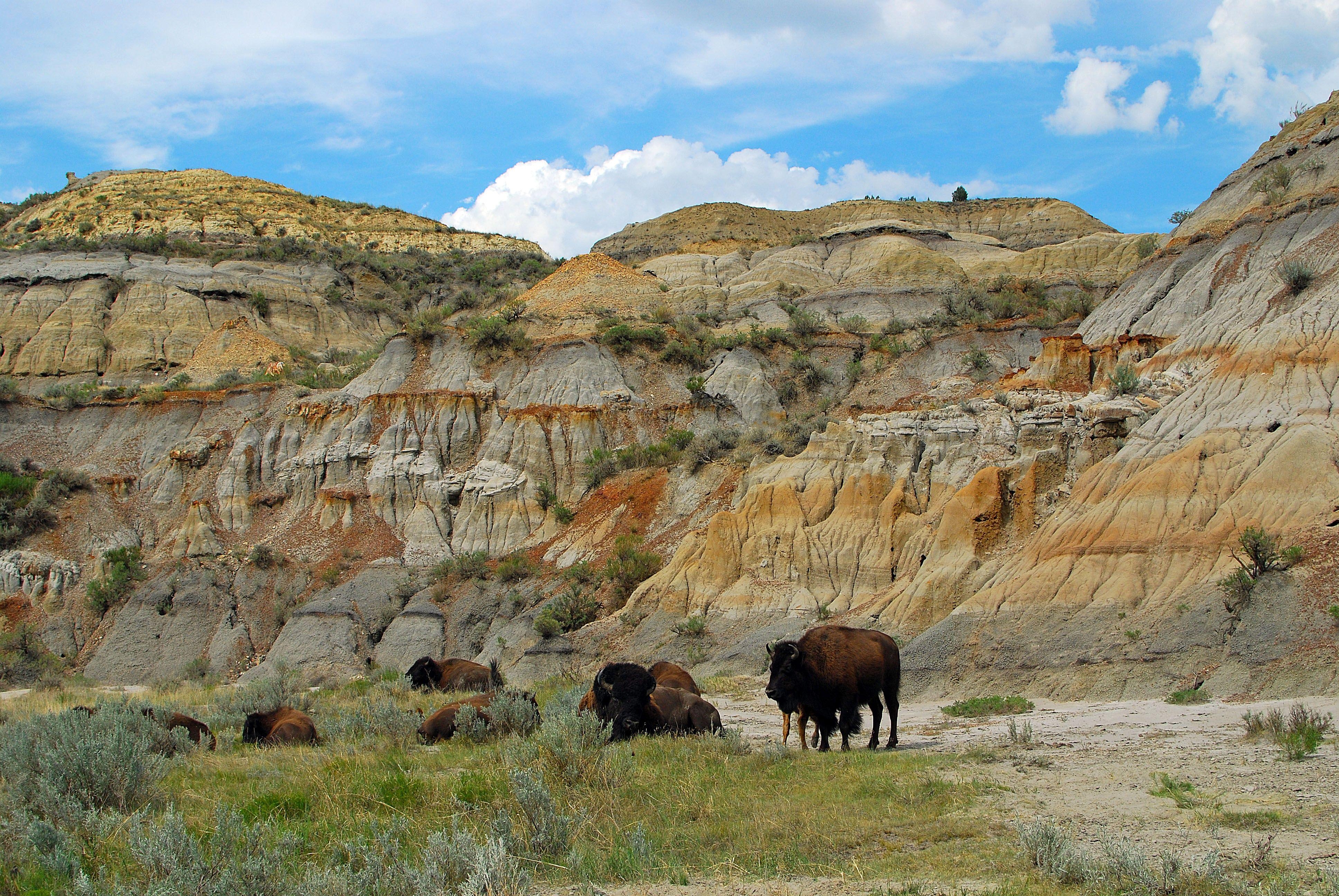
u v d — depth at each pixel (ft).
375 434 189.47
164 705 81.15
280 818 36.50
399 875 26.58
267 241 376.48
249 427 198.70
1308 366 90.68
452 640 145.38
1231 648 68.28
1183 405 96.89
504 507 171.53
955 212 404.36
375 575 163.43
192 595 166.20
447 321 248.52
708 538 127.13
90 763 37.58
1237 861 27.84
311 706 78.18
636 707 53.06
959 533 104.06
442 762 48.26
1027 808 35.60
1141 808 34.78
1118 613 77.41
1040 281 237.45
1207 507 82.74
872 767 44.47
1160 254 150.92
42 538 181.27
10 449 202.69
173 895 24.99
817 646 50.57
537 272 373.20
